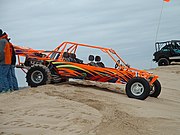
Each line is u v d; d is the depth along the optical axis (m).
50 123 6.86
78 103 8.95
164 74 24.55
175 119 8.78
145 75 12.60
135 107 9.86
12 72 10.73
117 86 14.79
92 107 8.78
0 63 10.30
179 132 7.27
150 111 9.59
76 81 14.37
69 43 13.09
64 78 12.97
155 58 31.81
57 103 8.59
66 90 11.05
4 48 10.30
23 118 7.06
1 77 10.27
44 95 9.64
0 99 8.90
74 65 12.63
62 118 7.27
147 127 7.54
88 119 7.46
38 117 7.20
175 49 31.20
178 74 24.33
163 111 9.95
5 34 10.55
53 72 12.73
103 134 6.55
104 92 12.09
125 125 7.41
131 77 12.46
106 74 12.52
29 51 12.94
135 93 11.83
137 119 8.23
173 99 14.52
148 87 11.70
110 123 7.43
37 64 12.48
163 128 7.57
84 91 11.36
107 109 8.78
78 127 6.79
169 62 31.44
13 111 7.60
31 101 8.73
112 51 12.87
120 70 12.54
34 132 6.21
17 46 12.91
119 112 8.62
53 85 12.00
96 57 13.18
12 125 6.55
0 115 7.21
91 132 6.57
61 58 12.91
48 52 13.02
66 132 6.40
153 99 13.00
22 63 12.80
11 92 10.17
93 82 14.94
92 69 12.58
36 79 12.16
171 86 19.56
